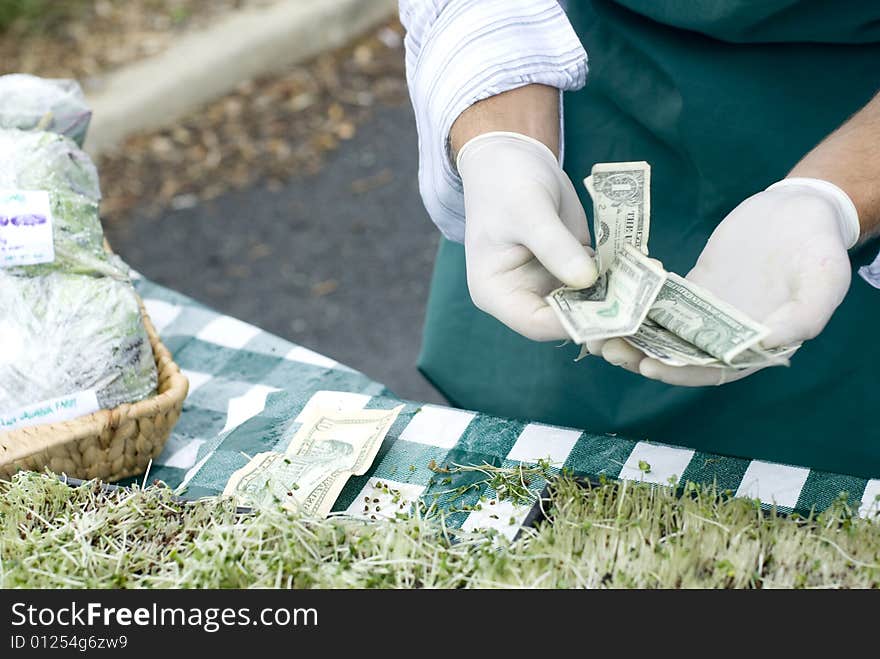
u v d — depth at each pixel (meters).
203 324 2.52
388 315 5.37
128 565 1.66
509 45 1.89
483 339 2.58
